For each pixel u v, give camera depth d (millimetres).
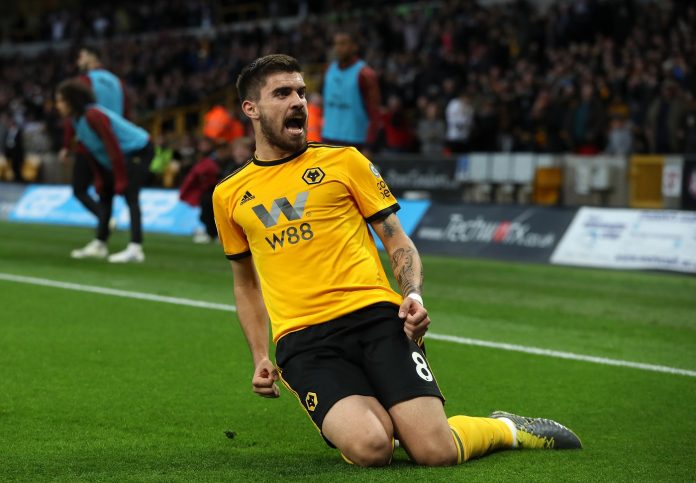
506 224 15062
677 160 17578
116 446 5152
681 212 13438
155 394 6387
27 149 30250
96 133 13000
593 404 6305
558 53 22391
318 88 26453
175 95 31953
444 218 15875
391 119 22047
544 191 19094
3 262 13602
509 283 12195
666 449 5184
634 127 19359
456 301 10703
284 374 4918
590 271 13516
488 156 19516
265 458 4918
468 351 7996
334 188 4910
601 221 14109
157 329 8750
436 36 25328
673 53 20484
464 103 21312
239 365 7328
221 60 32156
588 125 19672
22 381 6672
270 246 4945
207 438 5379
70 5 44250
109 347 7898
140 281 11852
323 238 4887
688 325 9406
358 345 4812
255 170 4996
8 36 44875
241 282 5227
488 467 4633
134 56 35188
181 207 19844
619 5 22609
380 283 4949
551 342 8430
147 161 13664
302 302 4891
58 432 5426
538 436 5074
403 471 4504
